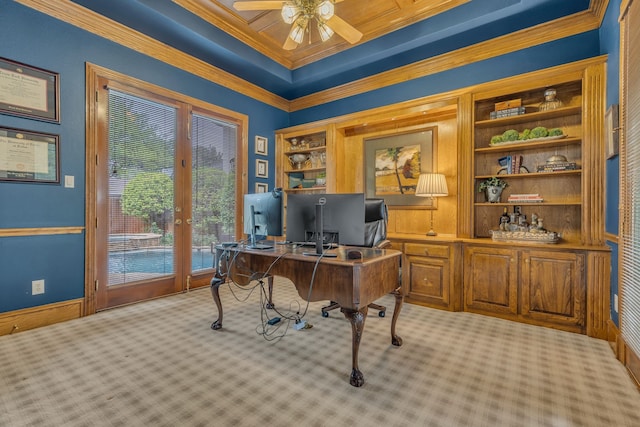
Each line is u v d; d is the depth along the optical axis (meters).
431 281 3.17
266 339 2.34
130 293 3.18
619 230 2.04
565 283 2.52
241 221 4.31
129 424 1.40
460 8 2.90
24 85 2.49
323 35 2.67
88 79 2.84
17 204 2.46
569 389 1.68
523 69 2.97
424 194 3.49
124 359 2.00
